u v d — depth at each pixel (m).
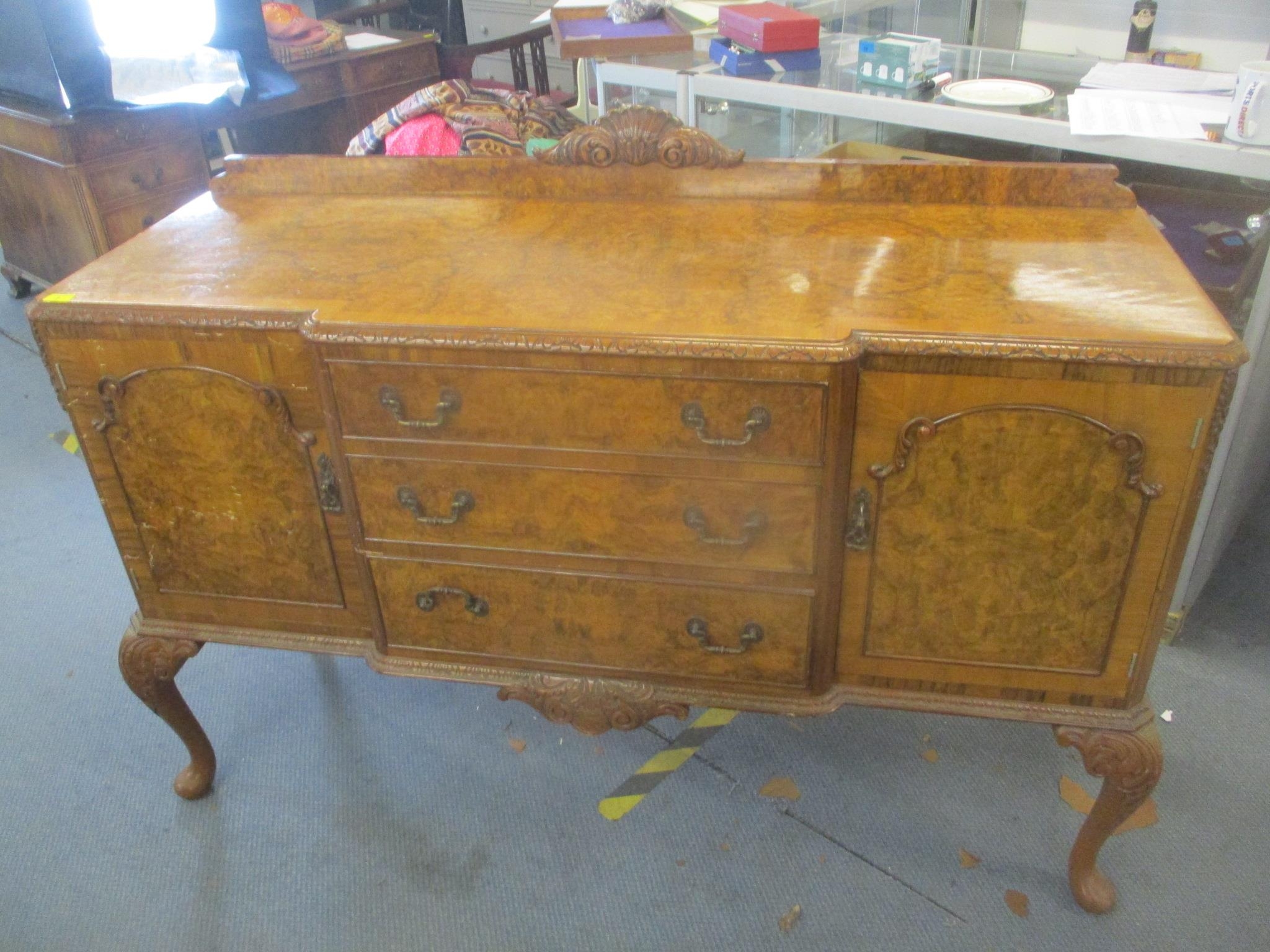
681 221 1.51
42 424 2.96
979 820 1.71
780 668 1.40
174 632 1.59
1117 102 1.86
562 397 1.23
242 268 1.41
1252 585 2.20
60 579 2.35
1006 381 1.13
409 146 2.17
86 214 3.07
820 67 2.18
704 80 2.16
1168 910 1.54
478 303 1.27
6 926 1.58
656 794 1.78
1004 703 1.38
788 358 1.13
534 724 1.94
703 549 1.32
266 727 1.94
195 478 1.42
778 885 1.61
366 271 1.38
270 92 3.27
